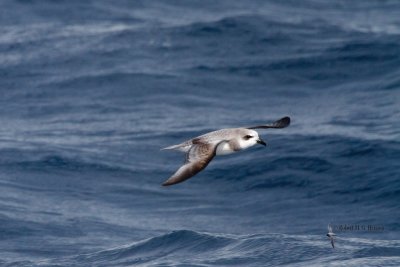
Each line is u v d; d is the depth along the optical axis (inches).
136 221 1035.9
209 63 1819.6
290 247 786.8
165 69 1784.0
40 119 1525.6
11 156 1270.9
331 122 1421.0
